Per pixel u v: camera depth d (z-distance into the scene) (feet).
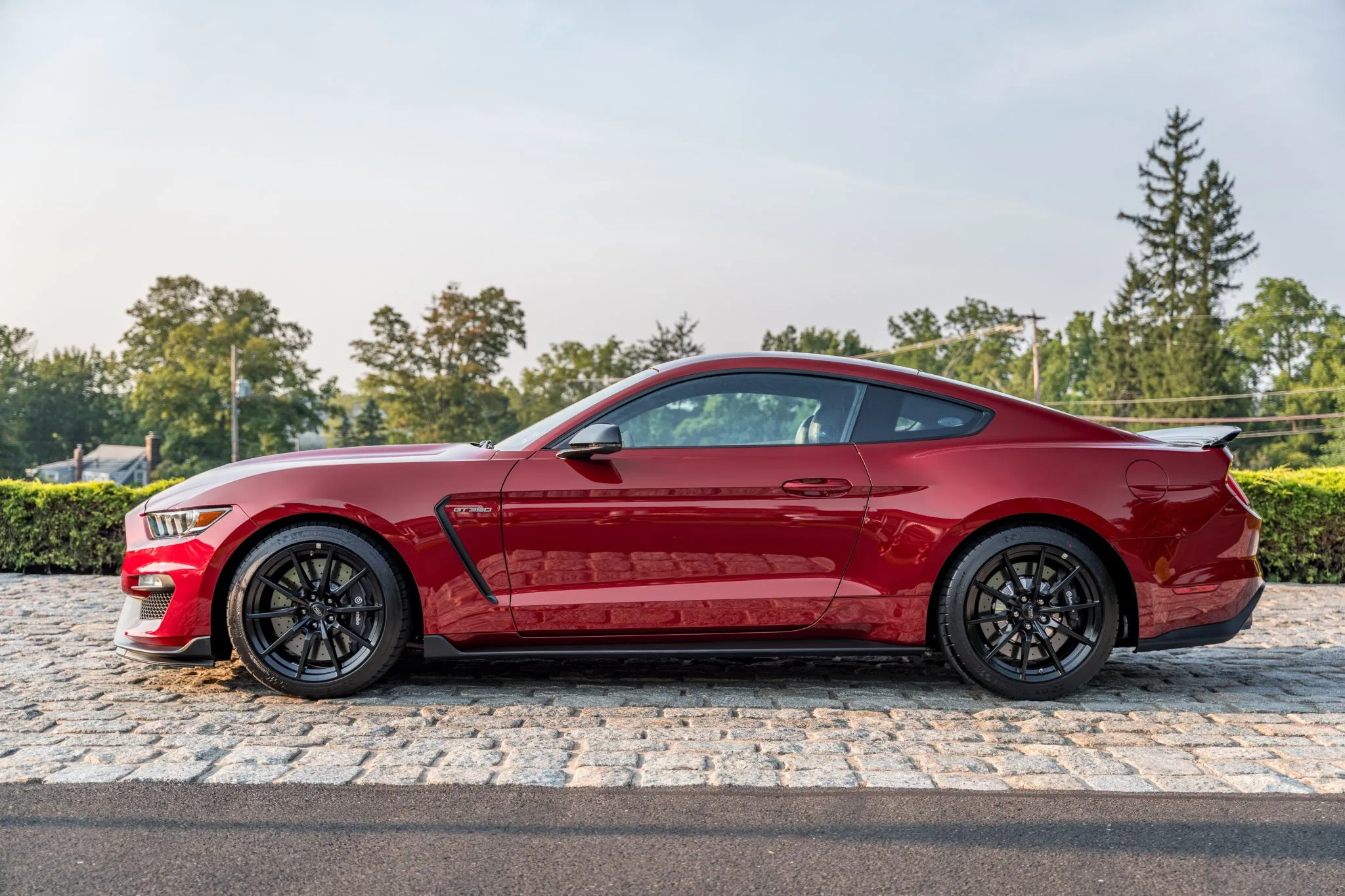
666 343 307.99
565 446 13.99
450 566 13.74
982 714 13.53
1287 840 9.16
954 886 8.18
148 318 246.68
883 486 13.88
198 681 15.25
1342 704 14.28
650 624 13.76
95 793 10.20
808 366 14.48
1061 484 13.93
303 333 257.96
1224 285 235.20
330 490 13.79
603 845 8.96
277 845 8.91
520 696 14.30
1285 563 27.99
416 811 9.76
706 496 13.76
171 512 14.10
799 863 8.61
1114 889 8.13
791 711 13.61
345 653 14.28
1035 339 166.61
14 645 18.25
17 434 306.96
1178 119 237.66
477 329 256.11
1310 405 241.96
